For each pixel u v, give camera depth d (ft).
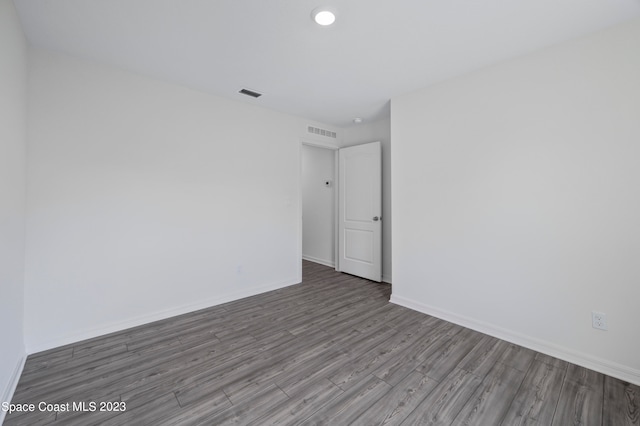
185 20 6.08
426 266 9.74
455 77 8.82
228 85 9.51
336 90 9.91
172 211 9.44
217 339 7.93
